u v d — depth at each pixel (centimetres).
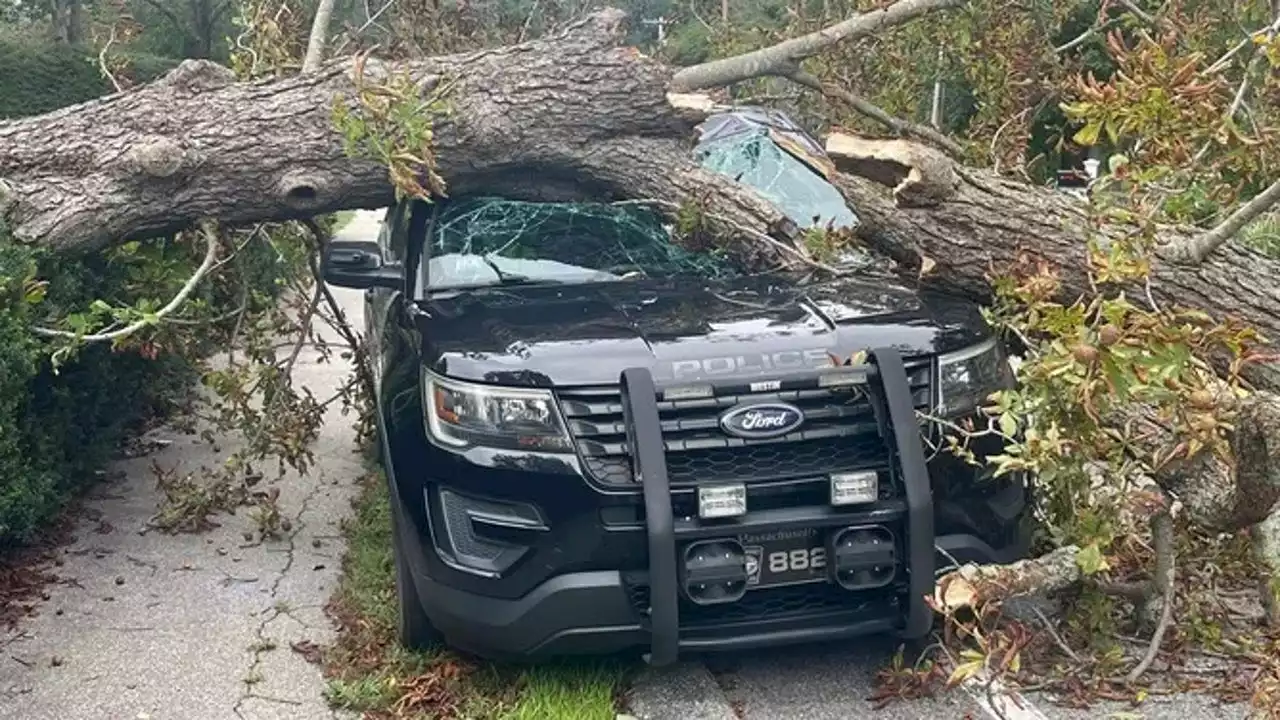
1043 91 668
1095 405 350
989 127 657
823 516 399
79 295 564
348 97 545
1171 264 450
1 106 1395
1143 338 335
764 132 627
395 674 441
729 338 423
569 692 422
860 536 401
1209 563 471
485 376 412
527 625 401
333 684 433
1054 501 418
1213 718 401
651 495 388
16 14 1711
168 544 577
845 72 709
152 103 548
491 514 406
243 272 608
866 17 607
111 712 423
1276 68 442
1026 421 402
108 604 511
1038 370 350
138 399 709
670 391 402
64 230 530
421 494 422
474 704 417
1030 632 440
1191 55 452
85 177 537
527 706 411
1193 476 411
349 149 493
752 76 604
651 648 398
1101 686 419
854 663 446
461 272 532
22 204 527
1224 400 372
